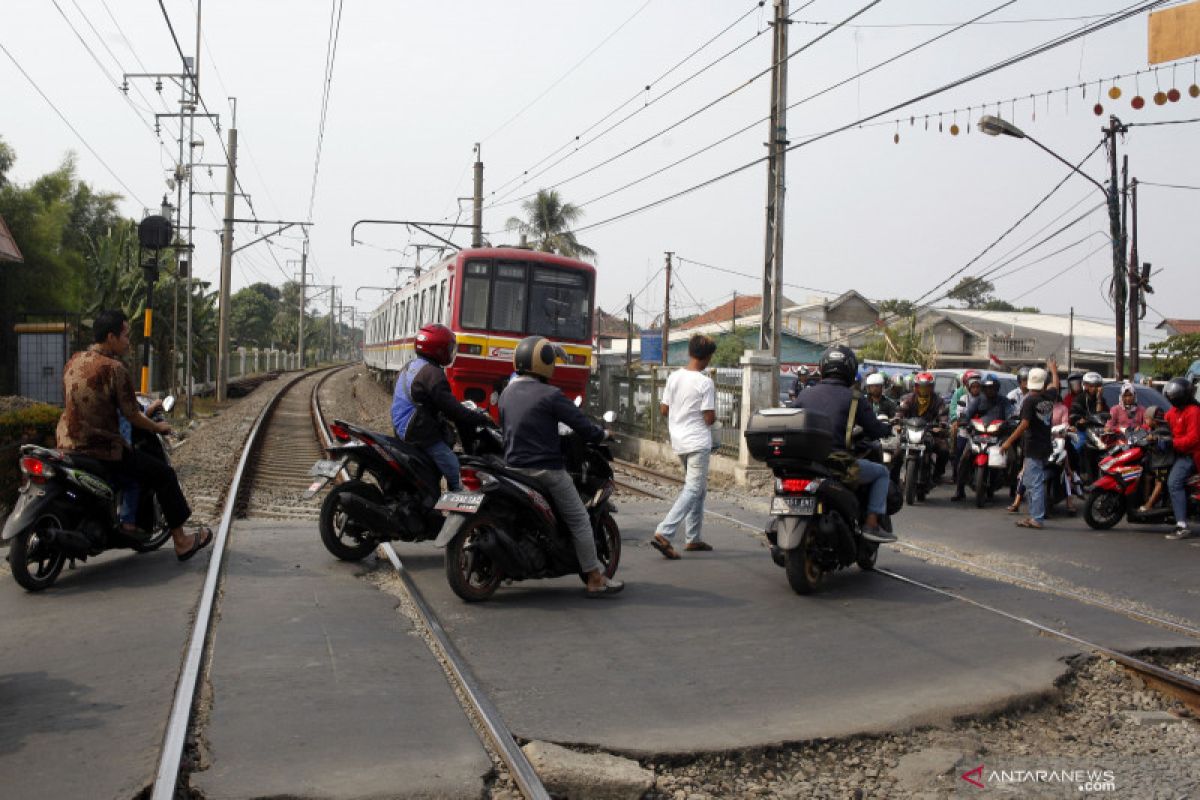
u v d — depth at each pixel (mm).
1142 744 4820
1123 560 8836
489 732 4336
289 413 26922
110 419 6980
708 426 8539
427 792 3693
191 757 3996
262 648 5395
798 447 6945
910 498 12492
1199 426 9836
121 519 7316
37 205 26578
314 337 100750
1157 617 6758
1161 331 49719
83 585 6840
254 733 4172
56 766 3850
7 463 9625
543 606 6668
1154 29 7672
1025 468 10836
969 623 6395
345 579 7203
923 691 5090
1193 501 10414
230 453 16438
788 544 6914
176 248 24984
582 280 18750
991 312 57094
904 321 47875
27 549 6492
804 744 4426
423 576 7402
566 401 6793
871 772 4320
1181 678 5375
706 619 6418
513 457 6762
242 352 51344
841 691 5066
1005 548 9422
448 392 7535
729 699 4902
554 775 3945
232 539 8547
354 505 7414
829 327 54375
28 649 5371
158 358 28203
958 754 4484
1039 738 4844
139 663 5121
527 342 6883
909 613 6633
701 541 8781
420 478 7523
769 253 15281
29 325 21875
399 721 4367
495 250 18359
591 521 7336
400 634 5816
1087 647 5902
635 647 5746
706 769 4238
